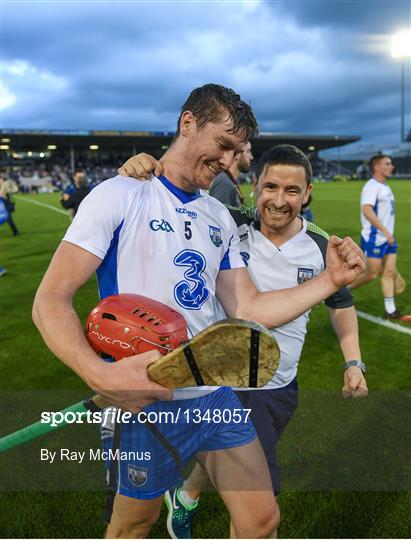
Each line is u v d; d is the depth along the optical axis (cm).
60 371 390
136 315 128
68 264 133
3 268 820
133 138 5478
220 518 222
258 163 203
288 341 204
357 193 2803
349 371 221
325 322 513
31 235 1280
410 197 2219
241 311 169
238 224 216
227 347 104
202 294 153
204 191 167
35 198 3139
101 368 114
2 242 1162
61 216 1822
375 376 378
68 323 124
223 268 171
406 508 219
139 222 144
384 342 462
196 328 152
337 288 165
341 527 212
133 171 150
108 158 6353
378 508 220
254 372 107
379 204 530
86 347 121
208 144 146
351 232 1214
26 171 5569
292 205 194
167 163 154
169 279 147
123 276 145
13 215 1902
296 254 207
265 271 207
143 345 126
